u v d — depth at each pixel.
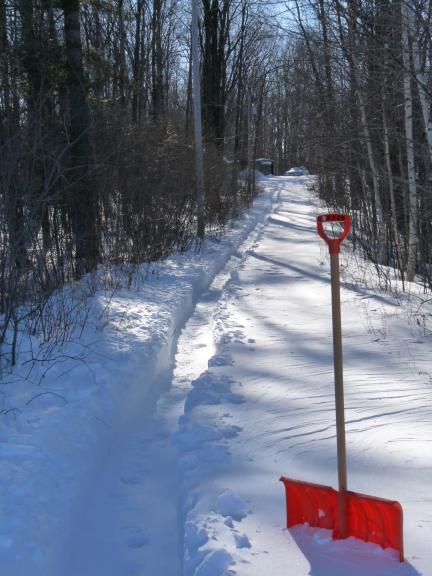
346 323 7.69
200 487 3.81
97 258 10.27
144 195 12.20
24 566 3.03
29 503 3.54
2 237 6.00
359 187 15.17
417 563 2.89
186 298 9.61
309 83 13.75
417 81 8.26
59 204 9.47
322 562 2.94
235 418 4.88
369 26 9.57
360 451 4.15
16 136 6.15
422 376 5.56
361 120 11.82
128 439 5.17
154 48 27.61
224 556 2.98
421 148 10.05
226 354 6.56
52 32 11.87
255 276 11.63
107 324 7.28
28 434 4.35
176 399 6.10
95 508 4.09
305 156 14.30
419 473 3.78
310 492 3.22
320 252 14.63
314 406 5.00
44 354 5.80
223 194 20.75
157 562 3.52
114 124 12.34
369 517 3.05
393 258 12.48
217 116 24.66
